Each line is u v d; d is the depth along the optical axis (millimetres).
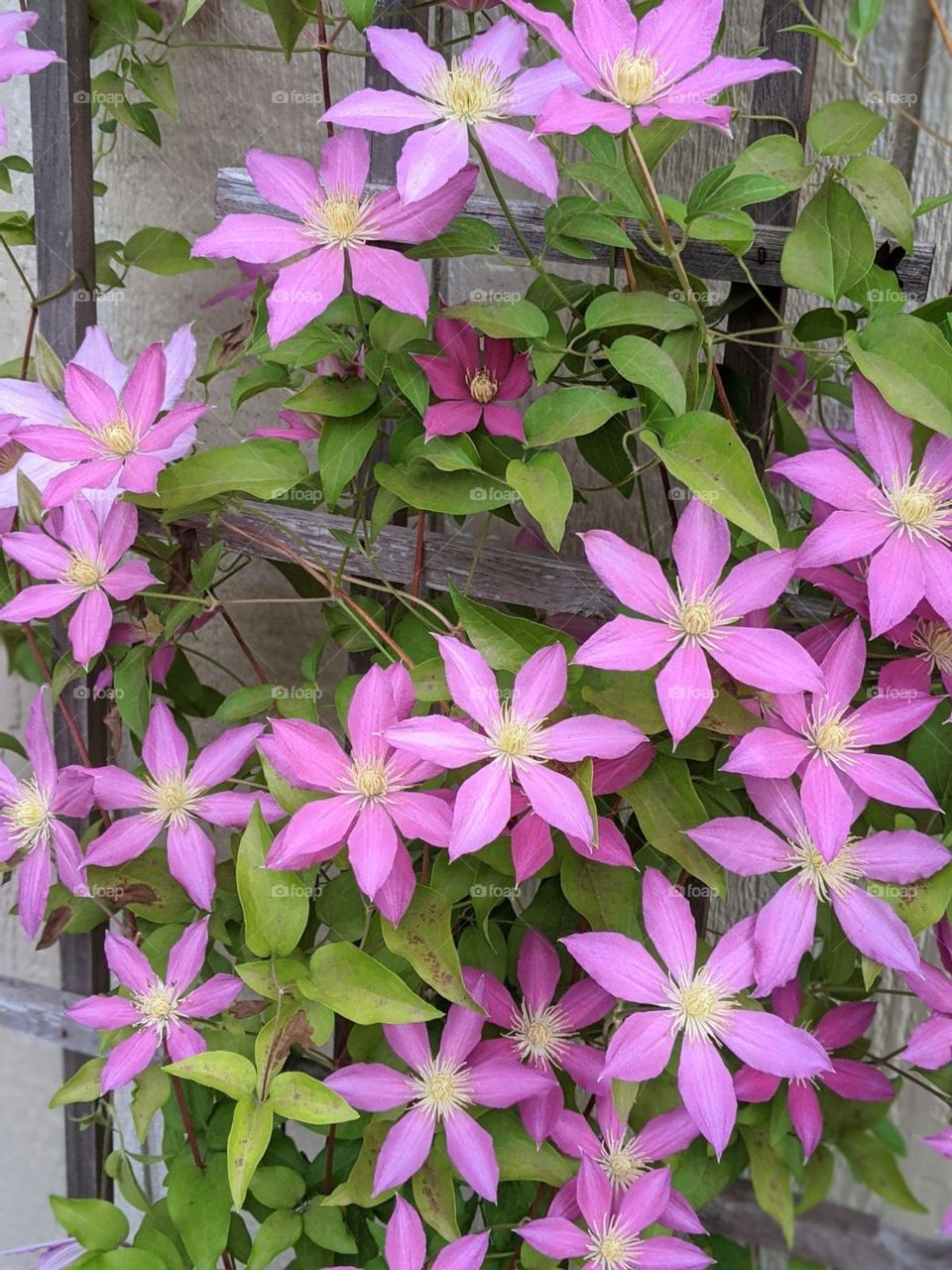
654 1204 664
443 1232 657
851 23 611
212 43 768
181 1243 738
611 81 553
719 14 557
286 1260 1004
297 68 813
